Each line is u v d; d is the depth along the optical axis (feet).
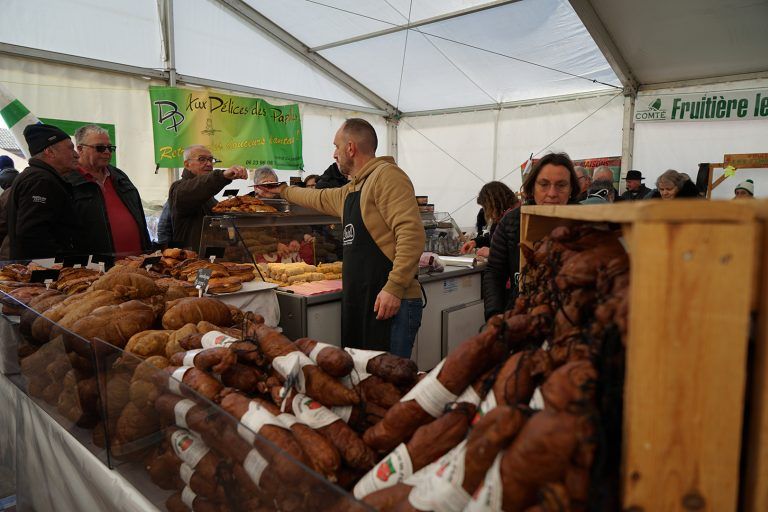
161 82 17.89
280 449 2.65
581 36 18.30
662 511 1.81
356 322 7.71
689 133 19.34
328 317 8.68
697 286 1.71
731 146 18.47
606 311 2.14
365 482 2.75
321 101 24.14
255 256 9.55
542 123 23.47
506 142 24.88
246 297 7.58
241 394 3.52
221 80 20.02
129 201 10.79
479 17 17.94
